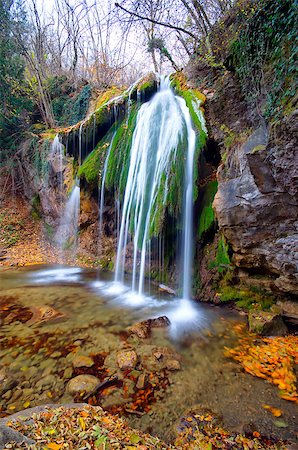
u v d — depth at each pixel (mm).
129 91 7262
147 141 6117
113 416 2135
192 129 5293
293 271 3564
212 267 4949
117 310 4590
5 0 11609
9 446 1212
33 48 13773
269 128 3445
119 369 2887
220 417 2252
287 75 3408
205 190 5340
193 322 4105
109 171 7020
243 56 4344
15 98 12078
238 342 3502
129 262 6586
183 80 6406
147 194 5797
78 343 3432
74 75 14477
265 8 3777
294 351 3250
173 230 5430
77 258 8609
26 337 3580
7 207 11172
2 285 6062
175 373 2854
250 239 3992
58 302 4953
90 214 8602
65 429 1611
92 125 7590
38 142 11234
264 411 2326
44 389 2594
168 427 2139
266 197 3570
